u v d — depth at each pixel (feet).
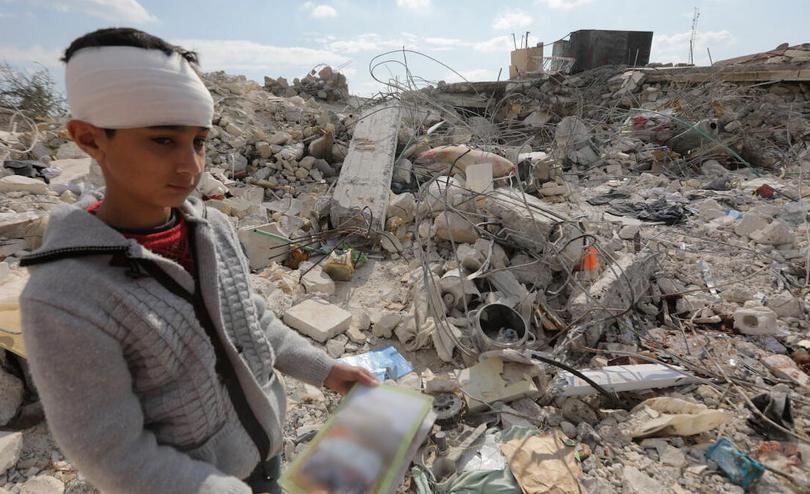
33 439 8.14
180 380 3.29
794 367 10.50
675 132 32.86
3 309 8.52
